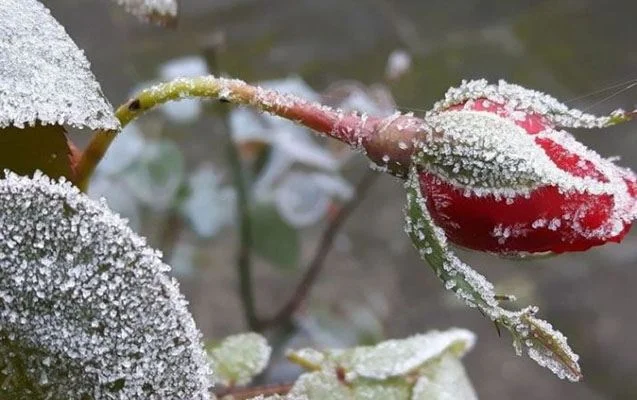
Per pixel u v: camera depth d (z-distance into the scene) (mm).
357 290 916
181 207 526
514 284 951
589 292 959
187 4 1071
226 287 827
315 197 526
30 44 242
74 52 243
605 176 248
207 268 788
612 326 931
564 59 1158
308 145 513
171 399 240
